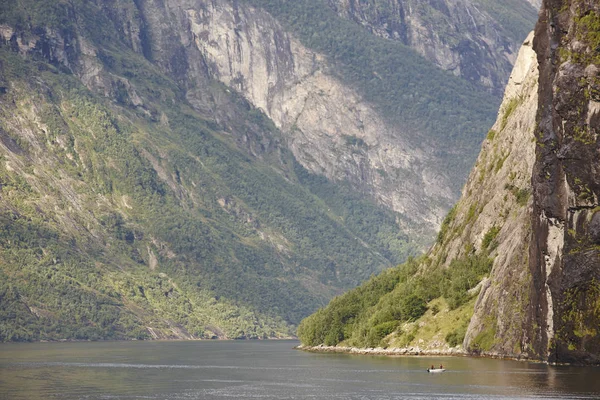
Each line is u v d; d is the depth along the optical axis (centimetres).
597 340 19750
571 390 17975
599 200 19750
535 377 19738
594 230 19712
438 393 19275
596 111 19812
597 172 19688
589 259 19725
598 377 19362
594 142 19750
